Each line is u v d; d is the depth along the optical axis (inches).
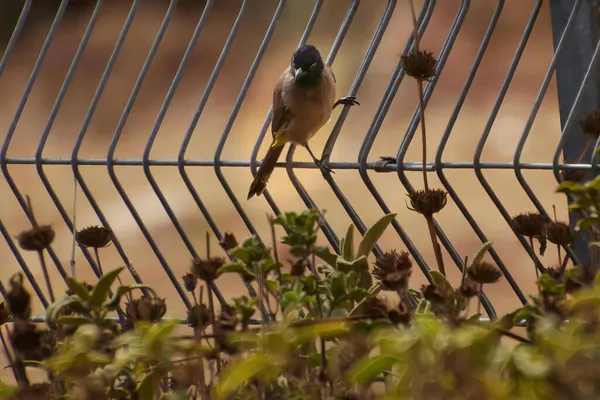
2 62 387.2
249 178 992.9
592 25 326.3
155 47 371.2
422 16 352.2
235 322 207.3
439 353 172.1
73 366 195.6
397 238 819.4
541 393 172.4
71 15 1438.2
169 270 381.4
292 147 372.5
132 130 1159.6
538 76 1121.4
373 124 352.5
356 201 892.0
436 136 1008.9
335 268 245.3
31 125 1198.9
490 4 1243.8
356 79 360.8
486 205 850.1
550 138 974.4
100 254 853.2
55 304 209.6
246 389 219.9
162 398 215.5
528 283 727.1
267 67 1253.7
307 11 1344.7
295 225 209.3
